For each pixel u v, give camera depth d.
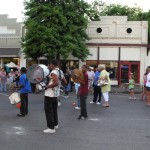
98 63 37.50
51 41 32.62
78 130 10.19
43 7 32.78
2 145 8.09
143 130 10.40
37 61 34.53
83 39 35.28
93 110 15.18
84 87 12.48
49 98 9.71
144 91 20.81
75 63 37.47
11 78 27.98
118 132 9.98
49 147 7.96
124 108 16.31
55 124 10.34
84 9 35.38
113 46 37.44
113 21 37.41
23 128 10.34
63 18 32.81
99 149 7.84
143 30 37.19
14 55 38.06
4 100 19.03
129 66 37.31
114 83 37.22
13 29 39.16
